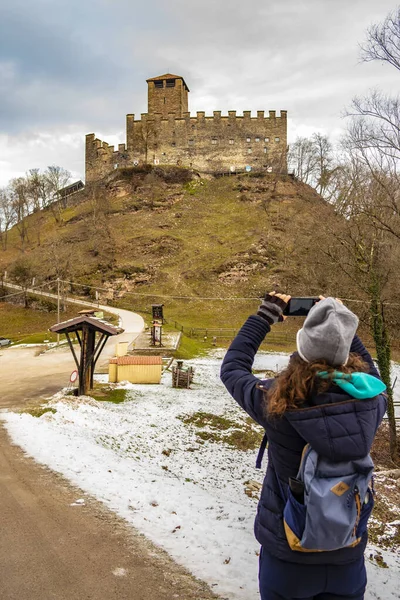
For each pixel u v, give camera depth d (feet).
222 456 47.09
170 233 268.62
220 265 230.48
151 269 235.40
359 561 8.61
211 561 16.58
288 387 8.28
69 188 380.58
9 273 257.14
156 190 305.94
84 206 330.54
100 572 15.51
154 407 61.11
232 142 320.70
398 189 54.80
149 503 23.72
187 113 323.16
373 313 55.21
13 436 36.27
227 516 23.53
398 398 85.76
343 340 8.25
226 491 35.45
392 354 125.70
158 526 20.10
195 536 19.12
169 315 198.08
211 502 26.20
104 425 47.47
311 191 184.03
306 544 7.78
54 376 84.38
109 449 39.29
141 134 326.85
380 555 23.99
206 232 269.64
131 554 16.96
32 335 169.27
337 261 61.57
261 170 318.45
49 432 38.99
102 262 242.78
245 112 320.91
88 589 14.43
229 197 300.40
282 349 144.05
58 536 18.34
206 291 220.64
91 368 67.46
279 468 8.64
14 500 22.30
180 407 62.75
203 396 73.00
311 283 100.17
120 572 15.55
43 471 27.45
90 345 65.46
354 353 9.64
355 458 7.80
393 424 54.03
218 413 62.64
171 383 81.61
